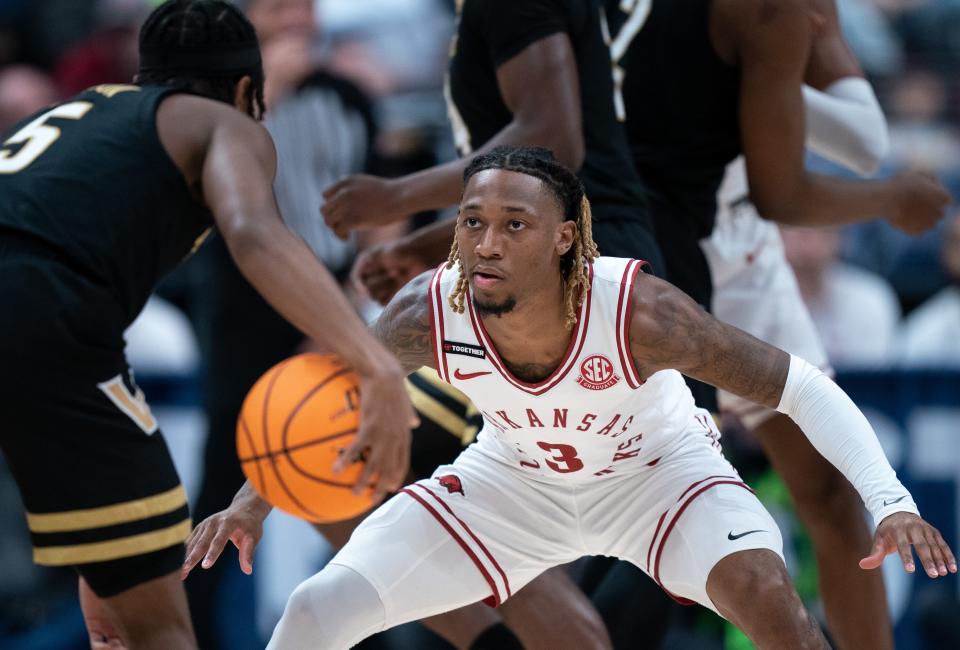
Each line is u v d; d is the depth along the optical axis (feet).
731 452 60.85
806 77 50.83
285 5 66.59
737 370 34.53
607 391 34.50
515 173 32.24
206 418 62.18
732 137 47.73
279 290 29.99
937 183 51.08
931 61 90.17
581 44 42.73
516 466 37.99
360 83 70.64
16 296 32.42
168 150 33.60
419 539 36.81
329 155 67.10
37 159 33.81
